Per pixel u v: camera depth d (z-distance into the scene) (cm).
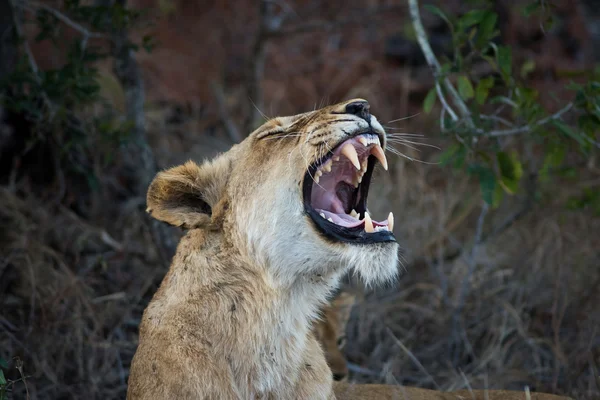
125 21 1105
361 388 800
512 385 980
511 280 1180
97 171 1191
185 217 699
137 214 1202
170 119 1658
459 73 933
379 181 1422
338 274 715
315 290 709
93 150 1184
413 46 1972
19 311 1009
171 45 1931
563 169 1151
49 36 1117
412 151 1547
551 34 1956
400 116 1777
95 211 1290
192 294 684
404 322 1143
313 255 692
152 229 1111
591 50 2022
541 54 1903
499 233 1261
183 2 2092
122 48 1145
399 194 1376
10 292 1056
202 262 689
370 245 690
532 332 1087
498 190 928
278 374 681
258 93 1570
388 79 1888
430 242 1255
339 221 701
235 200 702
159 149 1494
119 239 1235
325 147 696
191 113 1736
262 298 681
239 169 714
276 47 1980
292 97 1859
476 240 1120
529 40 1922
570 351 1023
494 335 1060
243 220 693
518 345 1047
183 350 663
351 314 1105
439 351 1062
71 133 1106
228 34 2042
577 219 1321
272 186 692
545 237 1255
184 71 1853
